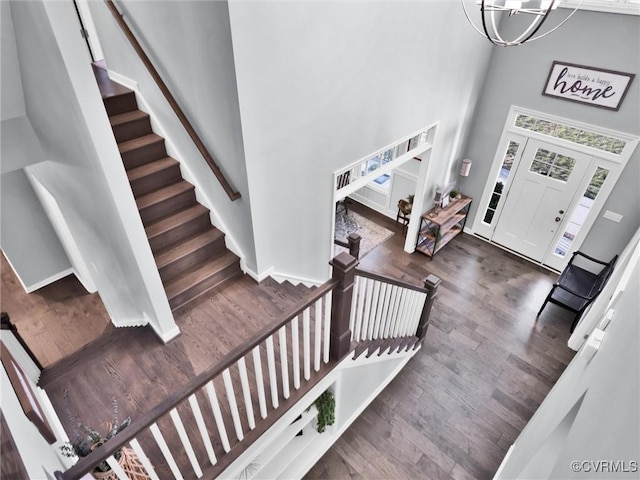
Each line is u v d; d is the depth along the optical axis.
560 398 2.85
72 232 4.09
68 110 2.50
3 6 2.43
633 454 0.95
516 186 6.05
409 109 4.62
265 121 3.25
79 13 4.80
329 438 3.82
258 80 3.01
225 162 3.59
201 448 2.57
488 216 6.64
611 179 5.09
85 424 2.91
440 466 3.78
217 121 3.34
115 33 3.99
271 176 3.61
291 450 3.64
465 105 5.65
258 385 2.44
